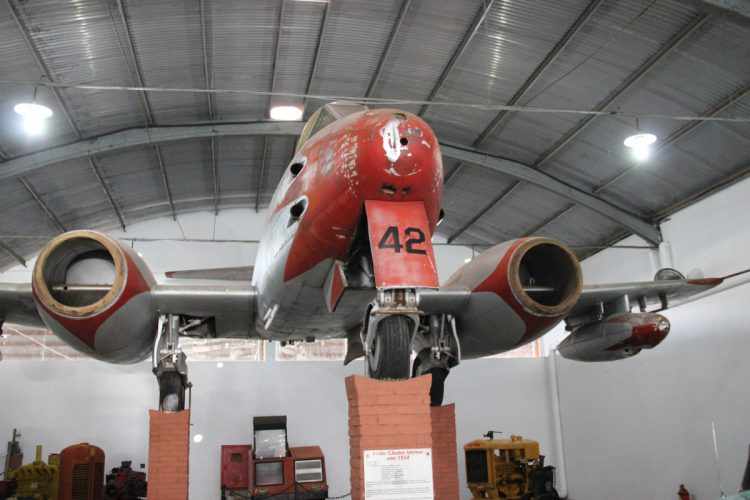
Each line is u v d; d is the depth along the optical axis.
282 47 10.38
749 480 2.63
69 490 10.39
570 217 14.47
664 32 9.02
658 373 12.91
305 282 6.10
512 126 12.09
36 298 6.61
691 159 11.23
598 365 14.87
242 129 12.33
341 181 4.96
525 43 9.89
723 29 8.62
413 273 4.71
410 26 9.88
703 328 11.72
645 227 13.00
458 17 9.59
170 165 13.79
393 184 4.79
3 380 13.92
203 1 9.15
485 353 8.41
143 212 15.71
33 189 12.80
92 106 11.05
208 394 14.53
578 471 15.40
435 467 7.63
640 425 13.34
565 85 10.59
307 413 14.87
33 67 9.73
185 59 10.43
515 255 7.02
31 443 13.66
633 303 9.02
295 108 11.58
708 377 11.53
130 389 14.36
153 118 11.94
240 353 15.29
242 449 12.77
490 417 16.02
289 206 5.82
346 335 8.24
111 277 7.22
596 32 9.36
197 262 16.17
